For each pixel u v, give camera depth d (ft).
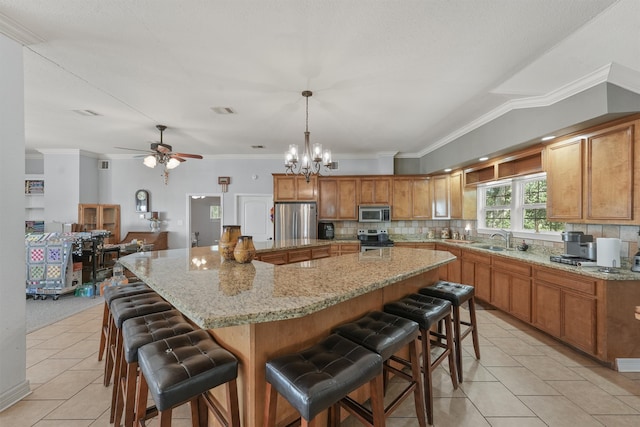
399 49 7.05
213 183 20.29
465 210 16.22
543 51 7.12
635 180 7.43
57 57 7.41
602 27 6.19
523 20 6.00
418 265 6.77
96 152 19.39
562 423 5.51
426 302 6.60
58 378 7.00
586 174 8.68
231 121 12.57
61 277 13.43
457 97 9.89
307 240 14.11
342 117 12.00
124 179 20.43
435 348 8.85
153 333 4.89
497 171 13.01
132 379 4.72
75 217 18.65
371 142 16.42
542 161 10.28
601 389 6.60
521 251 12.03
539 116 9.50
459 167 15.71
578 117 8.19
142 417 4.19
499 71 8.09
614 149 7.91
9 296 5.97
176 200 20.44
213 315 3.34
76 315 11.41
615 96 7.38
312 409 3.19
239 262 6.94
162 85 9.03
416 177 18.39
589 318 7.77
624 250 8.56
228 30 6.34
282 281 5.07
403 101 10.26
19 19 5.91
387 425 5.48
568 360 7.94
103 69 8.05
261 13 5.80
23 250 6.23
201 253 9.07
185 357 3.87
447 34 6.47
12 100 6.07
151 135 15.02
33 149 18.42
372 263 7.07
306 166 10.34
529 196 12.88
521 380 6.96
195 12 5.77
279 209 18.03
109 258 18.98
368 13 5.80
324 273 5.79
